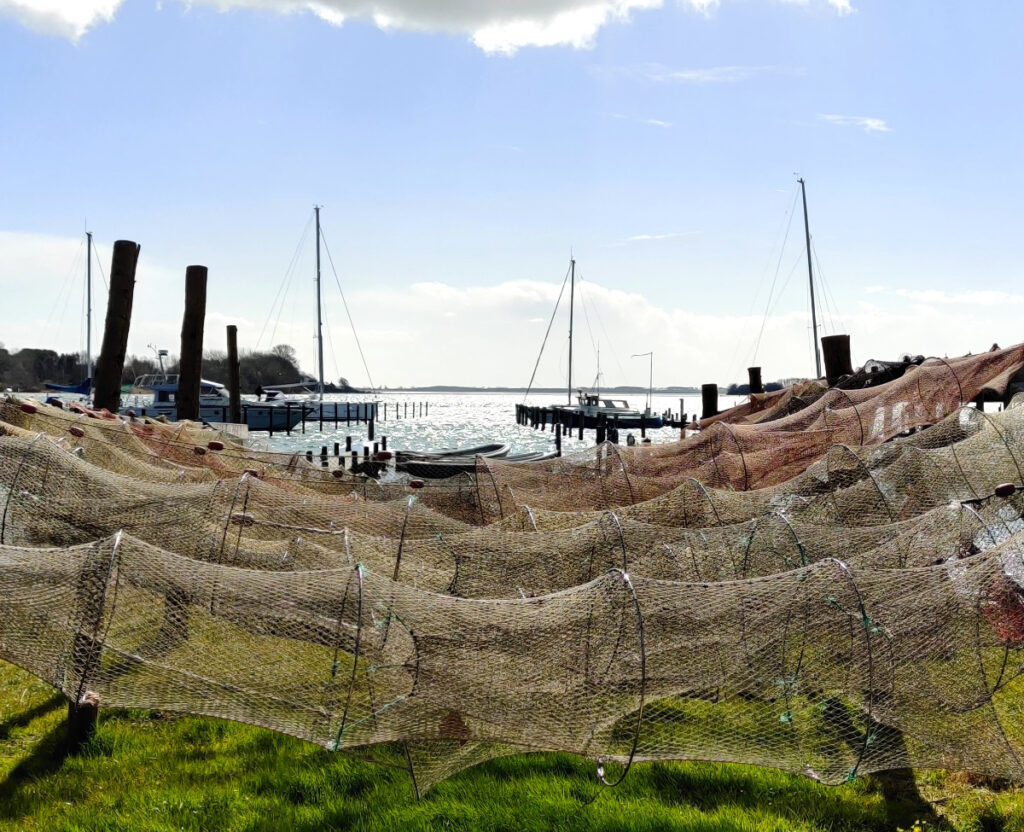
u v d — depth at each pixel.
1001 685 6.11
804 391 16.55
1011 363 13.25
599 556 7.74
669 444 13.26
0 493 7.68
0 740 6.64
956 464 9.46
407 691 5.64
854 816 5.57
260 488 9.13
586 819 5.46
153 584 5.78
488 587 7.61
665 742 5.75
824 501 9.18
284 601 5.76
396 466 20.36
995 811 5.55
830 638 5.98
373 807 5.67
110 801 5.75
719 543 7.80
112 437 11.16
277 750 6.49
